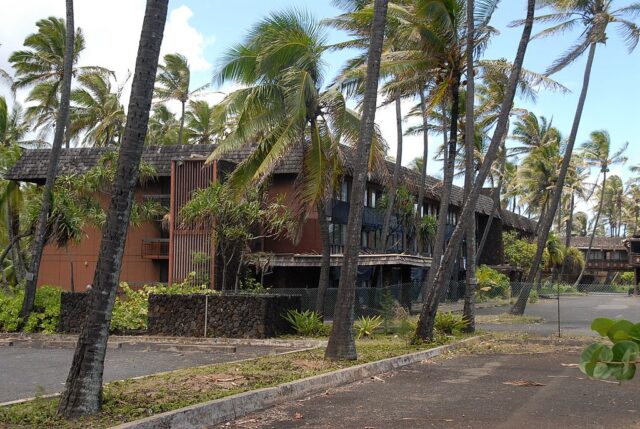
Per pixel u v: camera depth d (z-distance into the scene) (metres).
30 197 32.41
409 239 40.44
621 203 101.12
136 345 18.77
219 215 23.72
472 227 21.20
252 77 21.94
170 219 27.30
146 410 8.04
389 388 11.02
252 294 21.55
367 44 23.98
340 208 31.64
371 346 16.81
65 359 15.55
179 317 20.61
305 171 22.36
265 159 21.08
